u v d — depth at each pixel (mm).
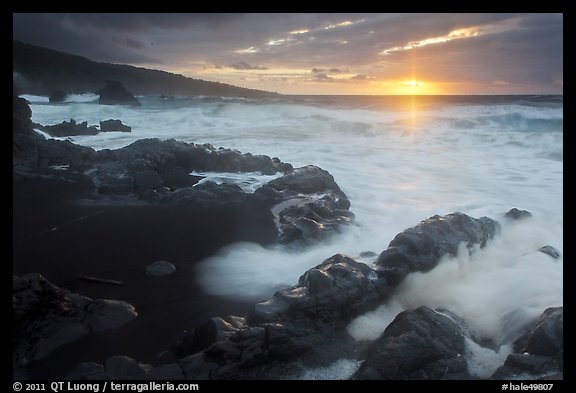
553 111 33000
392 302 7031
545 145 22109
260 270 8672
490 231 9242
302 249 9539
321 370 5586
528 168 17906
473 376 5484
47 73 79375
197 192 13055
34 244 9656
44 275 8180
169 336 6449
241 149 22422
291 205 12562
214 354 5520
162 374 5305
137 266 8703
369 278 7035
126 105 56500
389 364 5438
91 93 84500
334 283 6551
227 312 7137
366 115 36906
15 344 5902
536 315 6344
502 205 12734
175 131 29938
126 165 15492
